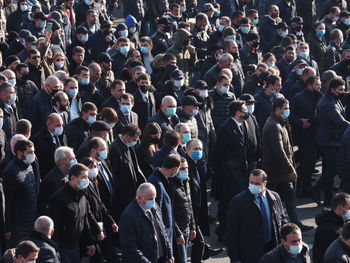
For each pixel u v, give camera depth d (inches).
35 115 1696.6
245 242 1305.4
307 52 2187.5
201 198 1466.5
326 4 2933.1
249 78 1946.4
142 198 1246.9
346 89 2110.0
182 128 1494.8
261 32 2524.6
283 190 1600.6
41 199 1379.2
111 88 1720.0
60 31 2309.3
